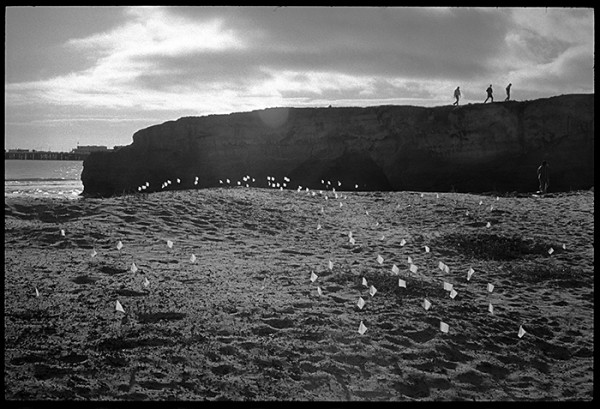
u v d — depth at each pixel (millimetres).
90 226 14430
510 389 6977
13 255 11422
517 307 10219
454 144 45719
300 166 49094
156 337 7320
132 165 51719
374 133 48062
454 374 7184
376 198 22266
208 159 50594
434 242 15383
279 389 6340
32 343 6910
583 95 44031
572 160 43344
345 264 12508
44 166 133000
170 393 6012
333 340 7711
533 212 19828
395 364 7250
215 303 8805
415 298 10039
